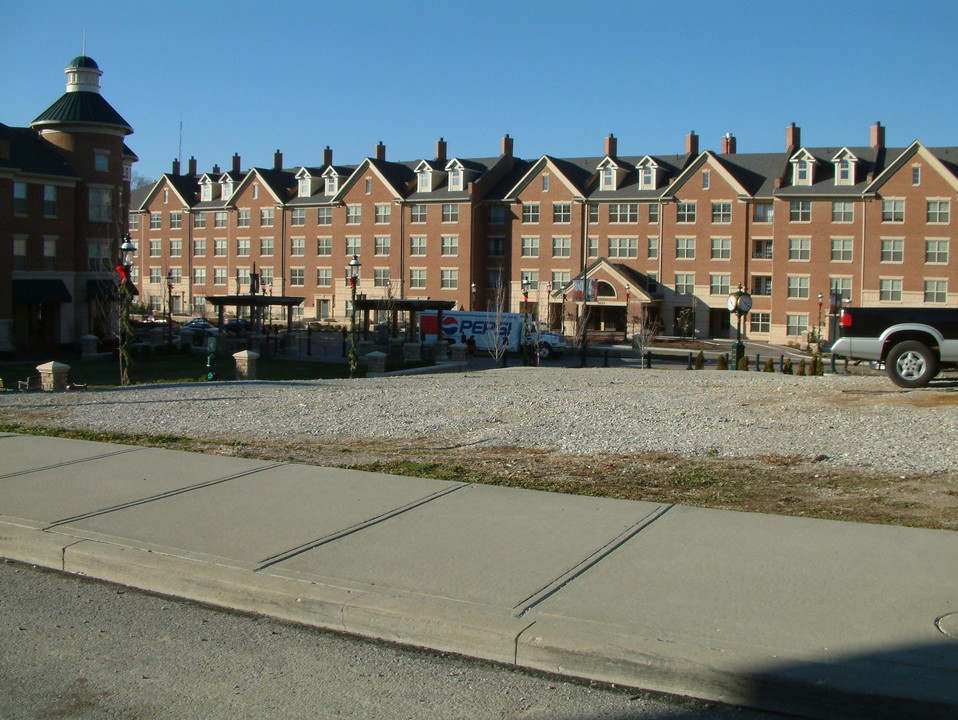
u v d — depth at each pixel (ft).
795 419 42.42
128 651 18.47
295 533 24.58
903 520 24.88
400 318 239.91
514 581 20.49
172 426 44.52
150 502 28.09
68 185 175.73
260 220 280.31
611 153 248.52
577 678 16.97
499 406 50.24
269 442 39.60
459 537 23.95
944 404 44.93
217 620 20.06
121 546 23.54
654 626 17.75
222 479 31.22
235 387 67.10
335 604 19.45
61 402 55.42
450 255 250.16
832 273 213.05
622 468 32.55
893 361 51.90
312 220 271.08
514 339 178.60
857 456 33.24
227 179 289.74
